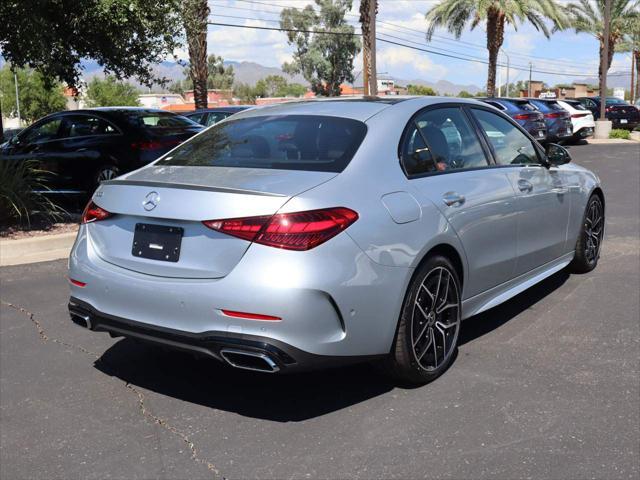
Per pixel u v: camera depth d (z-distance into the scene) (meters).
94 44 9.27
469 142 4.49
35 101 74.00
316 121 3.98
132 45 9.59
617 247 7.43
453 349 4.04
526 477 2.89
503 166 4.69
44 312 5.23
